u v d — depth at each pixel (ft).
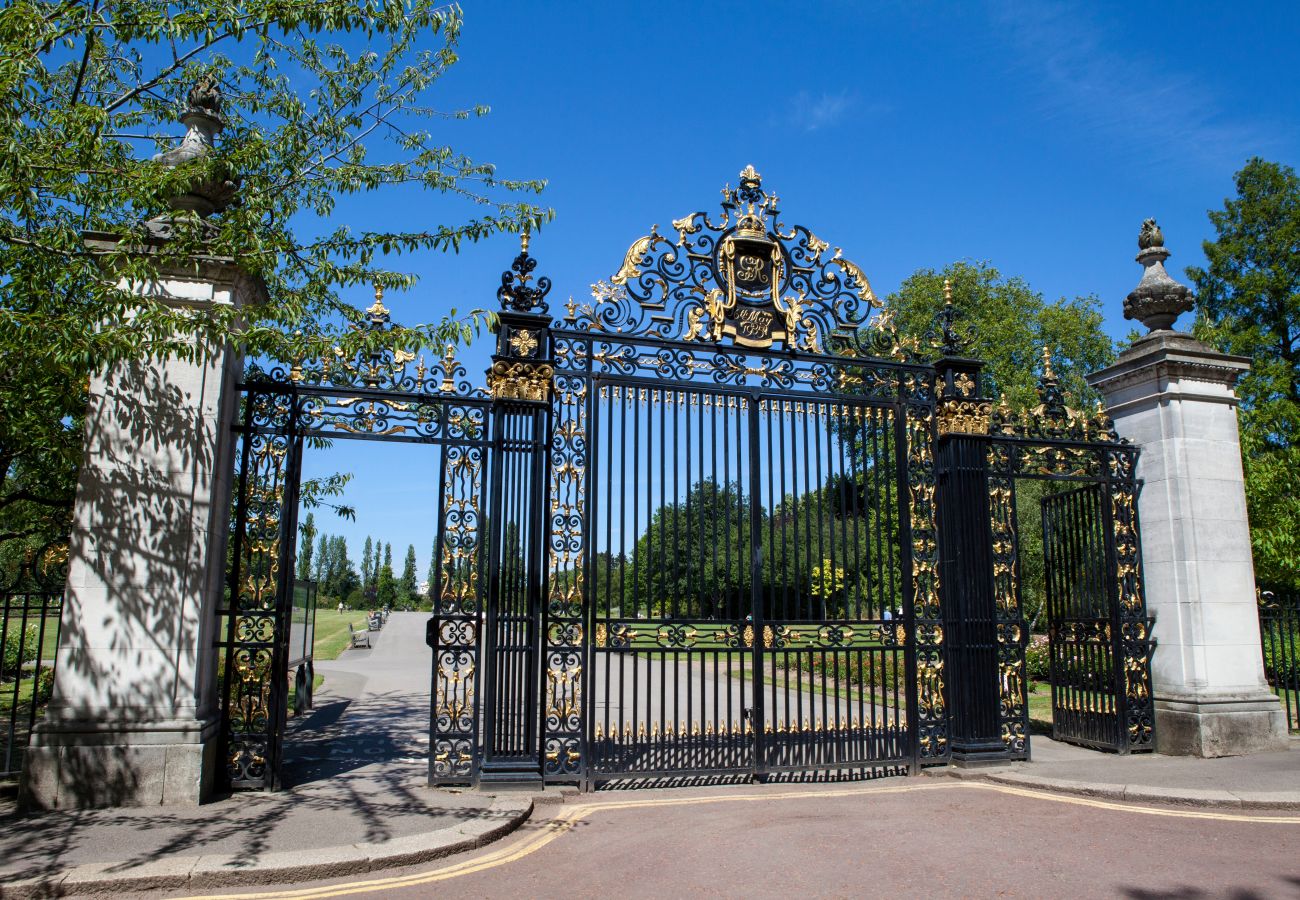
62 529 43.24
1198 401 38.68
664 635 32.12
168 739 25.86
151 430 27.20
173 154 29.22
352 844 22.17
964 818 26.81
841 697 60.59
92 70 37.24
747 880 20.71
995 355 112.37
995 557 36.65
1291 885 20.04
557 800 28.66
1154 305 39.65
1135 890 19.83
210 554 27.61
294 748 38.29
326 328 31.60
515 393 30.89
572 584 31.17
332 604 308.40
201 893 19.62
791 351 34.99
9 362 24.29
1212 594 37.19
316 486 46.52
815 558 52.13
